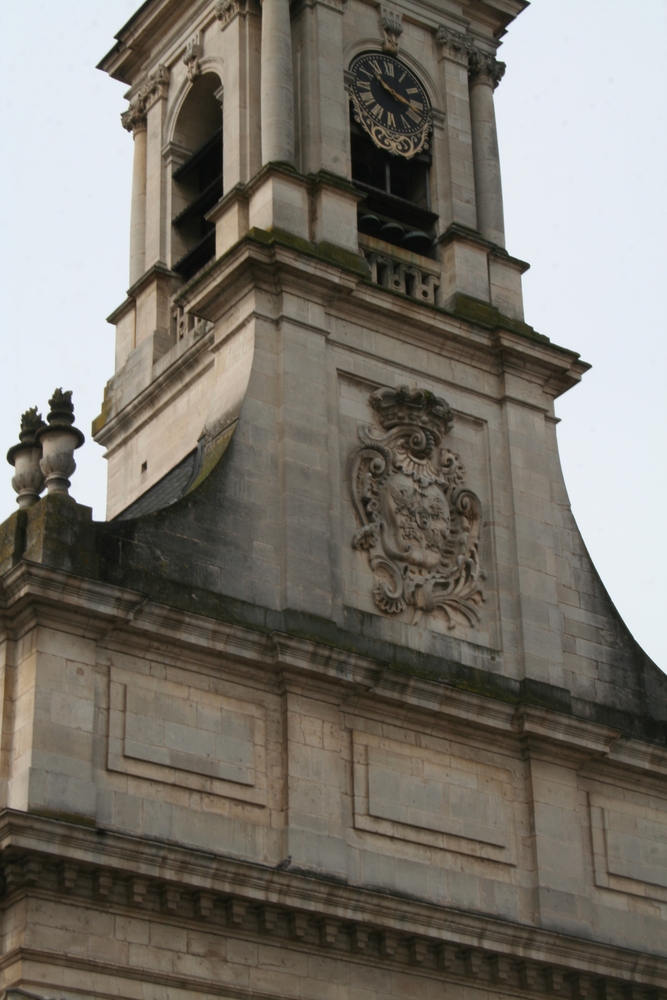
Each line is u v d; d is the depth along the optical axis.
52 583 56.38
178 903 55.16
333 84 72.38
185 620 58.81
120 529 59.44
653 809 67.88
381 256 71.56
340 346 67.56
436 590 66.06
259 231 67.00
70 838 53.41
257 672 60.28
